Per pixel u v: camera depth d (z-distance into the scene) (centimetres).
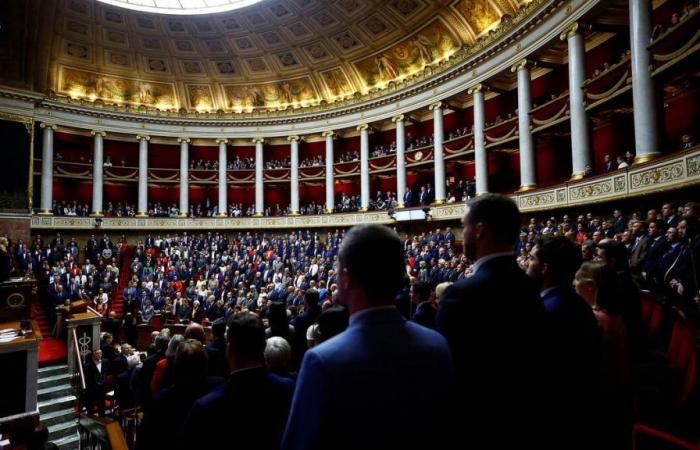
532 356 182
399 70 2564
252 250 2375
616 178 1216
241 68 2970
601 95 1357
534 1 1627
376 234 159
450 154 2250
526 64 1767
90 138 2961
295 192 2975
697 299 525
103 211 2873
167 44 2809
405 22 2327
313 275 1816
